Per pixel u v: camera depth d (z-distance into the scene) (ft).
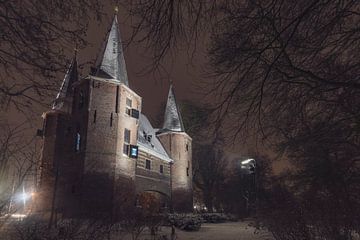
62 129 123.95
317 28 13.34
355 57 14.17
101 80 122.83
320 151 24.41
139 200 131.34
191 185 176.65
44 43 14.66
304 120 18.29
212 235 82.33
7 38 14.01
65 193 106.22
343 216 24.94
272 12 14.02
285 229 29.07
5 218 16.69
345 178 24.90
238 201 192.85
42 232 23.99
